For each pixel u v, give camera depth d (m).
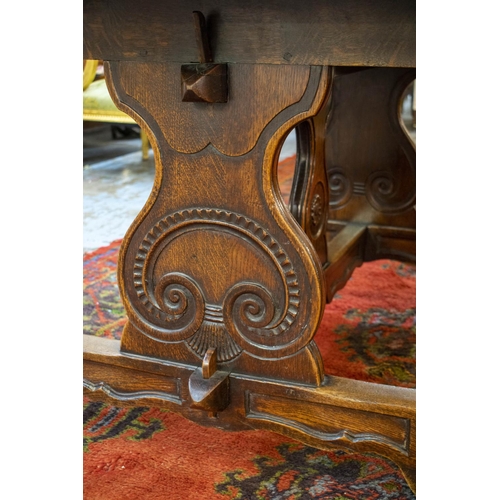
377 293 2.64
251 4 1.19
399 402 1.29
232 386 1.42
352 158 2.52
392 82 2.39
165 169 1.37
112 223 3.50
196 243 1.39
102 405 1.79
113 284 2.64
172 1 1.24
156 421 1.71
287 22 1.17
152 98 1.33
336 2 1.13
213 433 1.66
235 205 1.33
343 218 2.59
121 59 1.33
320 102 1.20
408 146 2.42
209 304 1.41
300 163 1.77
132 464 1.51
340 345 2.15
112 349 1.55
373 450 1.32
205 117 1.30
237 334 1.40
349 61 1.15
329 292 2.13
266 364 1.39
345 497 1.39
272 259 1.33
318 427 1.37
